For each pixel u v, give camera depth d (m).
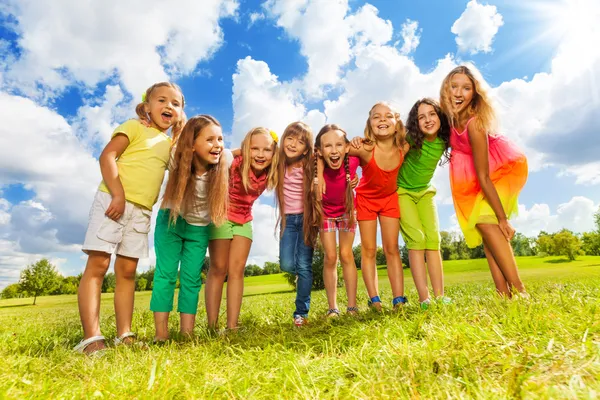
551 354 1.73
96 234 3.48
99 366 2.43
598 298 2.88
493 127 4.02
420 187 4.68
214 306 4.49
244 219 4.60
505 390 1.42
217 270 4.50
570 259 67.00
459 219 4.30
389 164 4.51
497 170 4.06
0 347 3.16
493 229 3.93
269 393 1.81
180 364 2.38
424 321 2.82
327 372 2.00
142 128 3.95
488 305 3.13
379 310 4.12
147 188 3.82
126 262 3.74
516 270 3.90
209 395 1.81
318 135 4.75
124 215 3.68
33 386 1.86
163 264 3.99
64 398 1.71
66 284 68.44
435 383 1.57
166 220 4.07
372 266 4.82
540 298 3.13
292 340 3.03
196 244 4.20
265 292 38.59
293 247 4.78
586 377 1.46
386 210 4.68
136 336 4.03
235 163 4.57
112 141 3.75
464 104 4.03
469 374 1.68
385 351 2.11
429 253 4.62
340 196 4.77
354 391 1.62
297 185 4.85
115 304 3.74
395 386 1.62
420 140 4.43
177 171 3.96
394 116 4.45
